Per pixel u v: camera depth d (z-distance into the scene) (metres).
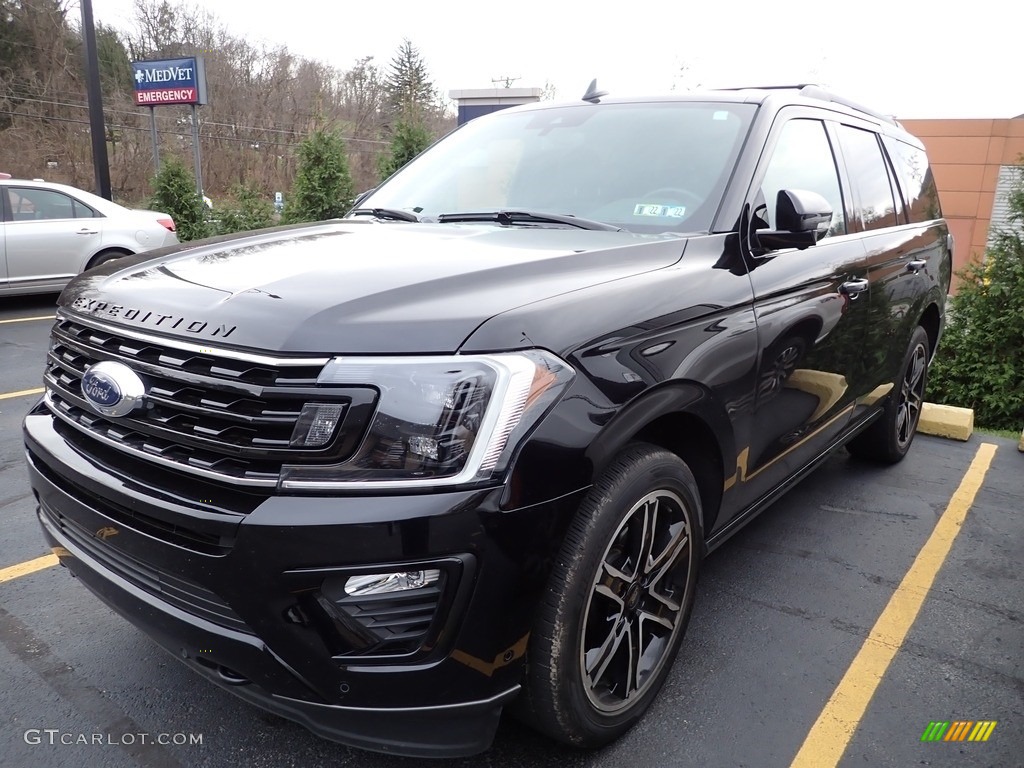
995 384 7.05
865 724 2.34
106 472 1.91
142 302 1.95
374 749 1.77
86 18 12.48
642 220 2.67
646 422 1.97
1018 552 3.57
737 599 3.06
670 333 2.10
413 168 3.52
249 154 43.38
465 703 1.74
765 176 2.80
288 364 1.64
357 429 1.62
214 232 14.62
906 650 2.74
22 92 36.88
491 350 1.69
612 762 2.14
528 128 3.34
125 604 1.94
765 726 2.31
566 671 1.89
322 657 1.66
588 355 1.85
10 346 7.52
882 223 3.84
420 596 1.66
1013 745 2.27
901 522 3.88
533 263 2.06
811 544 3.59
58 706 2.33
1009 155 19.36
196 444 1.74
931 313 4.62
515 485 1.66
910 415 4.75
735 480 2.53
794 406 2.86
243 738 2.22
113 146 38.88
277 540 1.61
